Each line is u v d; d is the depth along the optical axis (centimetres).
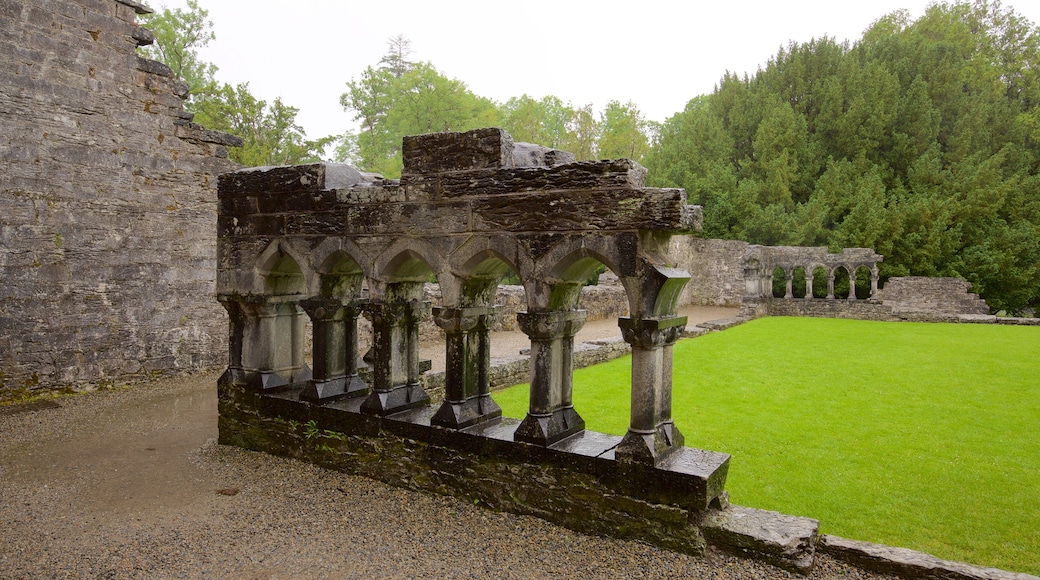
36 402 995
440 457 563
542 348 518
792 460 686
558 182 503
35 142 1016
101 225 1102
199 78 3250
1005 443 750
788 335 1802
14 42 989
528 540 475
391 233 596
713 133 3888
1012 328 1972
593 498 484
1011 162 3438
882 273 2988
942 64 3734
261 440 696
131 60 1141
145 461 677
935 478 631
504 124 3947
